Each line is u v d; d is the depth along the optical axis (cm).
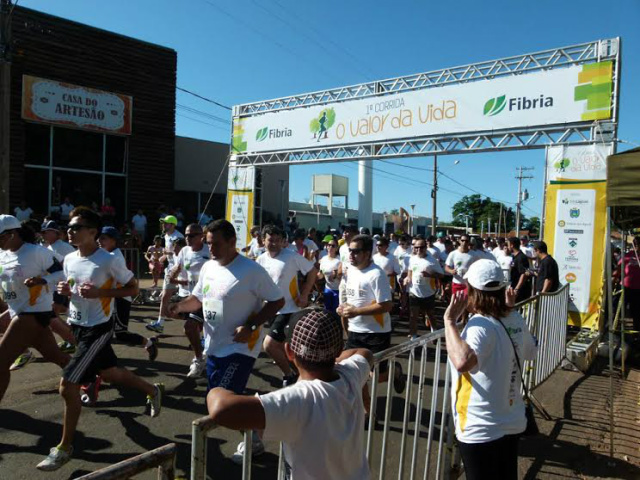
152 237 1803
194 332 549
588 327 860
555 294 596
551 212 907
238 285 342
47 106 1538
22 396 483
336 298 756
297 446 161
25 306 402
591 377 625
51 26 1539
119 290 384
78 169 1644
